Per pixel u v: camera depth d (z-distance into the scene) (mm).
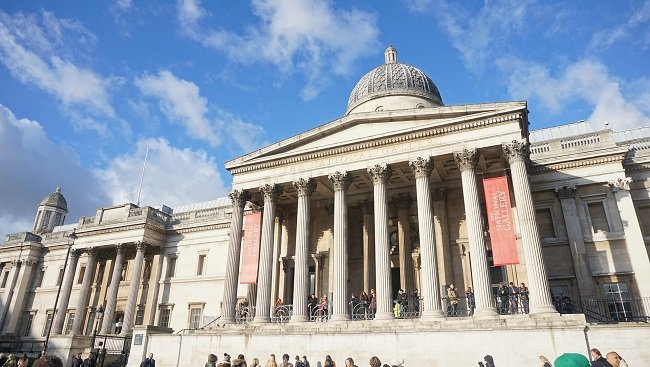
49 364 5914
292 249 39750
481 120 29516
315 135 34875
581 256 33344
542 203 36219
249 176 36906
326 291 37562
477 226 27375
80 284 58344
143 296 53125
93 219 58062
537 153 37438
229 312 33219
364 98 43344
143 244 51438
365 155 32688
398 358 25172
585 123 45406
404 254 35344
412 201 37219
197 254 52125
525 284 29969
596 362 11586
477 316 25094
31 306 62094
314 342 27625
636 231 32438
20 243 65438
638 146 36844
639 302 30781
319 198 40781
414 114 31734
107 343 44656
